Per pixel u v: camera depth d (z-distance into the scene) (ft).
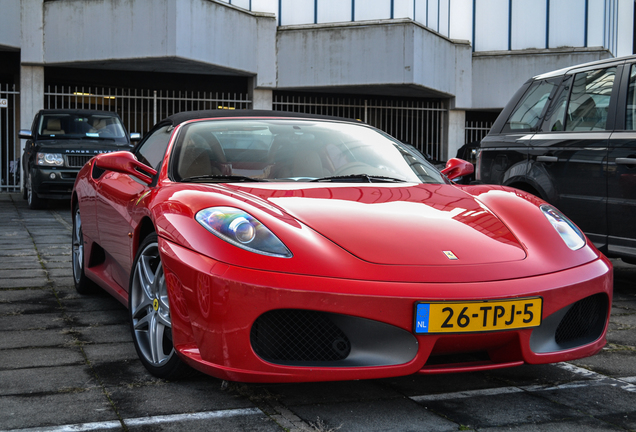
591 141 13.39
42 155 30.58
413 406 7.07
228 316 6.54
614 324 11.12
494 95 52.24
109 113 34.68
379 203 8.21
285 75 46.57
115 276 10.87
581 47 50.85
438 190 9.26
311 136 10.43
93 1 40.78
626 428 6.52
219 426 6.43
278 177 9.43
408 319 6.48
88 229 12.11
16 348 9.21
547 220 8.25
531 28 51.52
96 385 7.66
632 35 60.29
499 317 6.70
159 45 39.78
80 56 41.34
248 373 6.52
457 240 7.36
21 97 41.83
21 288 13.60
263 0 45.73
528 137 15.08
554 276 7.17
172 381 7.82
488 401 7.25
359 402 7.18
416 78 44.98
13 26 40.88
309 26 45.91
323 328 6.72
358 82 45.57
